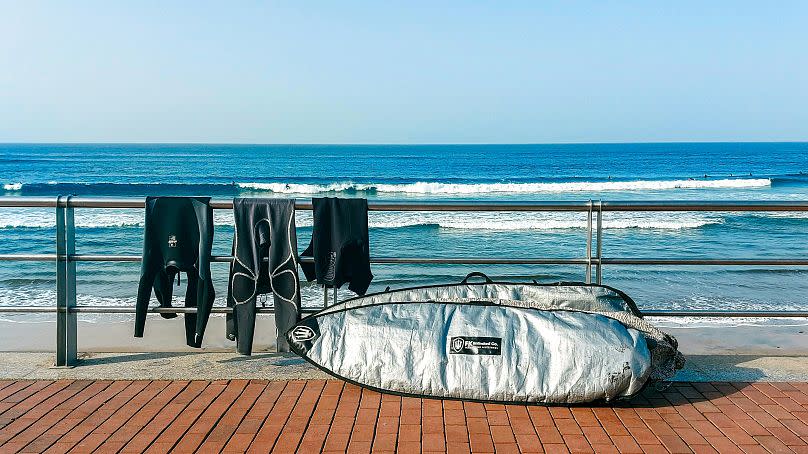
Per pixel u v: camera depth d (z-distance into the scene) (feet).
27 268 44.96
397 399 12.09
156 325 22.11
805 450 10.00
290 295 13.94
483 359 12.14
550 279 42.70
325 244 14.03
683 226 65.87
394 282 41.70
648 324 12.82
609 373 11.63
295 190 124.67
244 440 10.37
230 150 427.33
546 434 10.63
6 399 12.07
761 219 71.41
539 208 14.15
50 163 228.84
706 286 38.50
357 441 10.32
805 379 13.16
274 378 13.15
